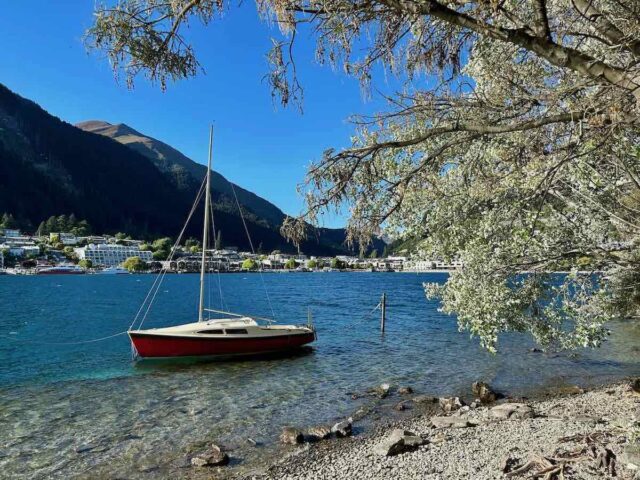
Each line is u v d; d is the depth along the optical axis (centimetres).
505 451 916
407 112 491
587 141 460
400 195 479
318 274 18775
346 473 924
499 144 535
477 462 875
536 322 718
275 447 1143
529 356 2292
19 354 2477
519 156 510
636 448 745
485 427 1180
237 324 2402
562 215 657
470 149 571
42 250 19512
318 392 1695
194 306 5431
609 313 721
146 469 1021
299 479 927
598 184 611
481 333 662
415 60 481
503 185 592
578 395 1551
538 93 459
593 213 639
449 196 618
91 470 1017
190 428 1296
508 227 646
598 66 337
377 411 1448
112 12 382
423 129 505
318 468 980
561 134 465
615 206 650
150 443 1179
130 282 11619
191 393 1697
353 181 480
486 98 474
